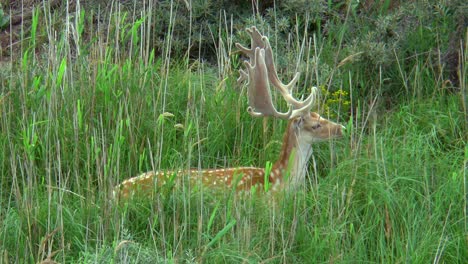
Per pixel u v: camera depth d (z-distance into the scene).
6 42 16.44
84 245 10.96
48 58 13.40
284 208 11.62
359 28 15.57
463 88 13.77
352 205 11.85
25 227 11.27
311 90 13.13
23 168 12.33
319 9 15.47
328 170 12.98
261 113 12.46
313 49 15.30
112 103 13.20
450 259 11.25
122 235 10.86
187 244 11.28
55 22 15.57
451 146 13.31
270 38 15.20
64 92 13.23
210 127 13.41
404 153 12.67
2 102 12.98
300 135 12.47
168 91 13.89
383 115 14.06
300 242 11.38
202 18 15.98
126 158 12.80
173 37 15.80
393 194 11.84
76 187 12.05
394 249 11.37
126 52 15.07
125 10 16.14
